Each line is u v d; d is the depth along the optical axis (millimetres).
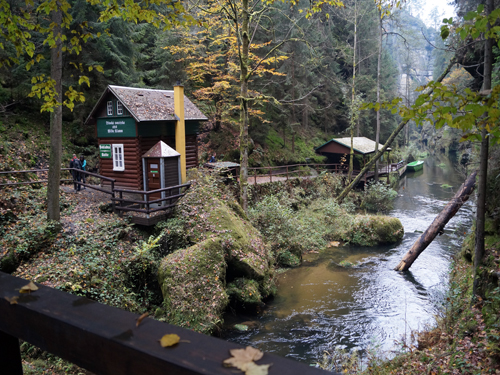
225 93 24641
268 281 12102
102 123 15109
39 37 17781
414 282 13109
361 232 18188
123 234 11523
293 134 31453
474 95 2627
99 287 9148
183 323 9031
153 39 27453
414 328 9773
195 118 15836
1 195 11961
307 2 27984
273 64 29344
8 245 9805
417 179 36844
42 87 3889
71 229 11164
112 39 19891
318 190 24656
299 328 10086
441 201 26406
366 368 7695
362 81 37938
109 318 943
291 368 680
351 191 26547
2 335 1164
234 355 733
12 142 17000
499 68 13508
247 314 10953
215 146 25578
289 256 15266
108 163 15328
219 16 20688
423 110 2807
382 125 43750
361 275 13953
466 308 8398
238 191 18938
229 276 11820
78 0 17469
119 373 828
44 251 10227
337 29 39969
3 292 1153
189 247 10883
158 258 11141
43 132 19234
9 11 3557
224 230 12000
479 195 8859
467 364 5863
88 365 895
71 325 906
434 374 6223
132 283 10188
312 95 34594
